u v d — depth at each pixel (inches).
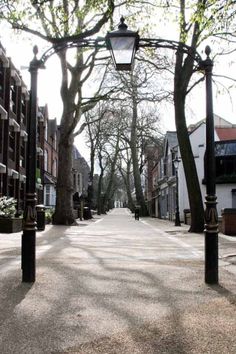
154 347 182.4
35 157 303.0
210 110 311.3
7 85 1196.5
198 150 1393.9
